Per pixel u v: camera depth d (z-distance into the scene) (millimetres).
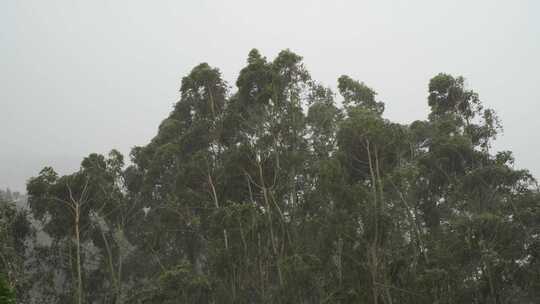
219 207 30281
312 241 29312
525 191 31938
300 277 26234
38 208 33906
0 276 17875
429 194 34062
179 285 27812
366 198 27266
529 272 29844
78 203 34188
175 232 34094
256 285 29156
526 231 30344
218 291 28719
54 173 34156
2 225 30969
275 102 31203
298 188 32969
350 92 34469
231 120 32125
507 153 32375
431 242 29828
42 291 34812
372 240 26516
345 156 29438
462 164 33031
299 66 33625
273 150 31781
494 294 28781
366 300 25844
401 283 26625
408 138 32094
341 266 27406
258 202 32031
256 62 31156
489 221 28734
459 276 28344
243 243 28422
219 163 33812
